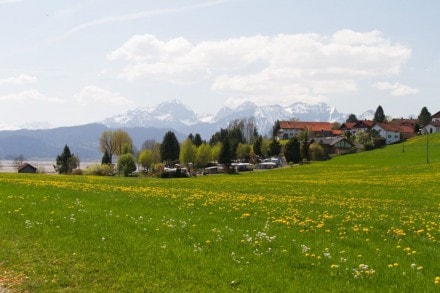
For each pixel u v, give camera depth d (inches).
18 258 660.1
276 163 7372.1
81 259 653.3
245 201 1369.3
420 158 5600.4
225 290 533.3
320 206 1338.6
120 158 6432.1
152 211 1060.5
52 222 885.8
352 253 708.0
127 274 590.9
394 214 1213.1
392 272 602.9
